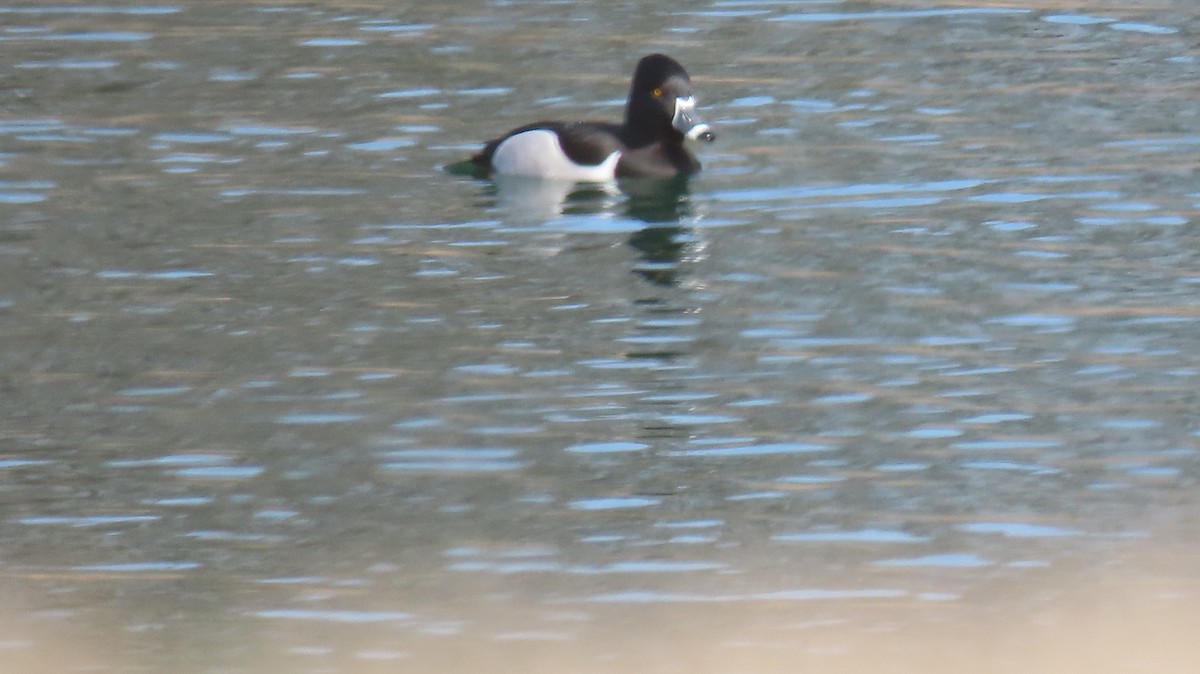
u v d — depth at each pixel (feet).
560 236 60.08
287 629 35.24
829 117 71.87
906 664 32.04
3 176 64.75
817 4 87.61
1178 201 61.98
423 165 67.21
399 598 36.73
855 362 49.67
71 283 55.36
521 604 36.29
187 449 44.68
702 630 34.63
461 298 54.49
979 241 58.80
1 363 49.65
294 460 44.09
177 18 85.35
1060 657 31.86
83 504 41.78
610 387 48.26
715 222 61.26
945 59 78.84
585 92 75.41
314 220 61.16
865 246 58.54
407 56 80.02
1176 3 87.51
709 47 81.05
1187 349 50.19
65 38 81.76
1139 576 36.88
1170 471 42.86
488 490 42.42
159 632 35.14
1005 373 48.88
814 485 42.47
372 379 48.78
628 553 38.93
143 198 62.90
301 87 75.61
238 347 50.78
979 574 37.40
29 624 35.55
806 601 36.14
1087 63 78.13
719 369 49.39
